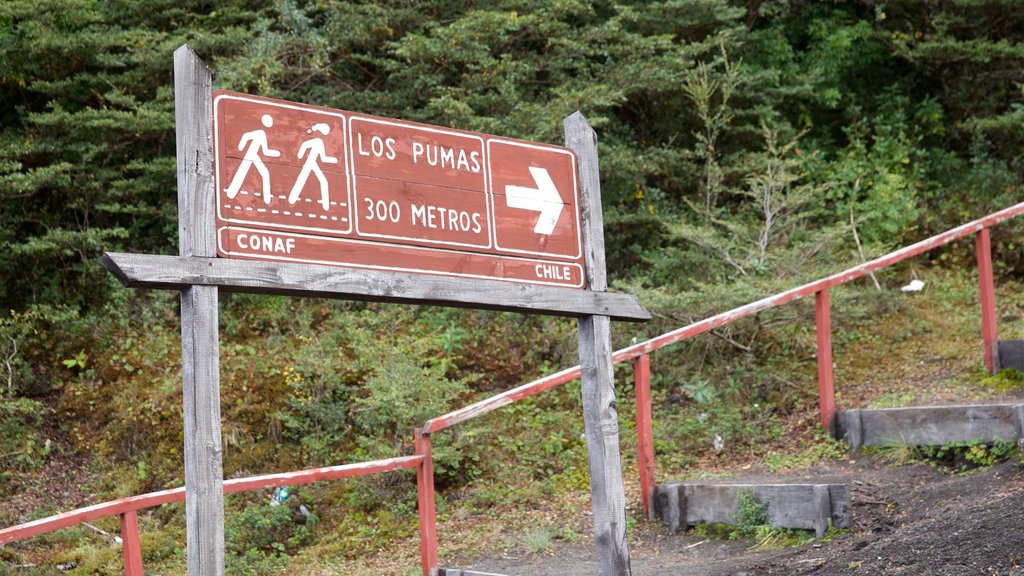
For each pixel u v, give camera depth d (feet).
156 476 27.32
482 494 24.73
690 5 39.29
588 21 41.11
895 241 35.58
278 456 27.50
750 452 24.82
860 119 44.52
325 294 12.42
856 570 14.47
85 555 23.52
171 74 36.29
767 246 33.58
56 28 35.14
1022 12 43.19
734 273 32.96
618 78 37.37
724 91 37.63
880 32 43.62
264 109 12.28
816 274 30.27
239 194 11.91
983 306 24.93
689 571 17.39
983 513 15.38
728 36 39.32
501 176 14.52
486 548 21.09
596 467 14.96
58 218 35.19
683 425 26.99
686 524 20.47
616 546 14.75
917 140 41.98
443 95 34.71
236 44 35.37
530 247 14.66
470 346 32.32
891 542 15.33
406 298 13.10
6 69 35.29
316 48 35.65
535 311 14.55
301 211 12.41
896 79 45.80
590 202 15.40
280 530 24.36
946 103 44.32
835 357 29.50
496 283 14.05
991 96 43.68
